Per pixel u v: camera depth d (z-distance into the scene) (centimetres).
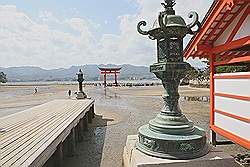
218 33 655
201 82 4966
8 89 5675
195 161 434
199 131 509
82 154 771
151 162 427
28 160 378
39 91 4656
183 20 491
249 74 529
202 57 773
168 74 483
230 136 596
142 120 1380
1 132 578
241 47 613
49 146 466
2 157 393
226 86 625
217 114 671
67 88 5878
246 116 541
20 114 882
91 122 1311
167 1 505
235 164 458
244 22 548
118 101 2508
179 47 488
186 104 2119
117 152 786
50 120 750
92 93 3816
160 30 472
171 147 447
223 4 540
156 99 2714
